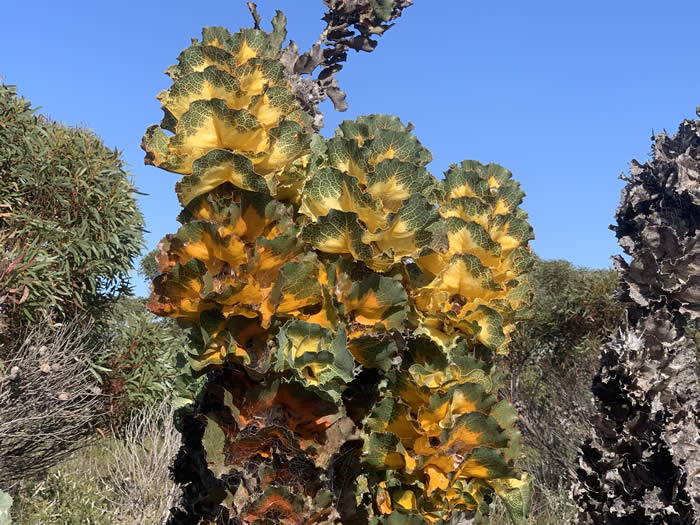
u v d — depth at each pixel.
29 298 4.92
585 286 9.59
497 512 3.64
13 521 4.32
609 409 2.68
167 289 1.37
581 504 2.68
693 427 2.63
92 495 5.00
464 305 1.69
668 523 2.43
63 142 5.81
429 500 1.57
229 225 1.38
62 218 5.65
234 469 1.37
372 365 1.51
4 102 5.51
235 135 1.37
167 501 4.45
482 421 1.54
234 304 1.36
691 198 2.79
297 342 1.37
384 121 1.76
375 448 1.57
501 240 1.75
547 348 9.40
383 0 3.10
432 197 1.77
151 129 1.44
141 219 6.40
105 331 6.51
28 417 4.41
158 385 6.01
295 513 1.35
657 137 3.07
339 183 1.49
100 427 6.02
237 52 1.54
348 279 1.47
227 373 1.43
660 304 2.76
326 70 3.09
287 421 1.42
